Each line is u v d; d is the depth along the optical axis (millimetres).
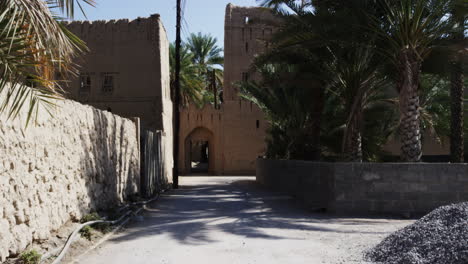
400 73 12055
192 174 33156
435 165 10445
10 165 5348
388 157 19859
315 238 7438
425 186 10461
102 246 6906
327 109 18016
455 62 12523
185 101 36281
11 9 4062
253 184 21250
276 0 12930
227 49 31953
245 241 7238
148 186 14812
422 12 11461
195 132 33156
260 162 21891
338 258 5926
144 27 21891
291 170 15094
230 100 31766
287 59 15023
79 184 8086
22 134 5711
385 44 12438
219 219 9742
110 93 21812
